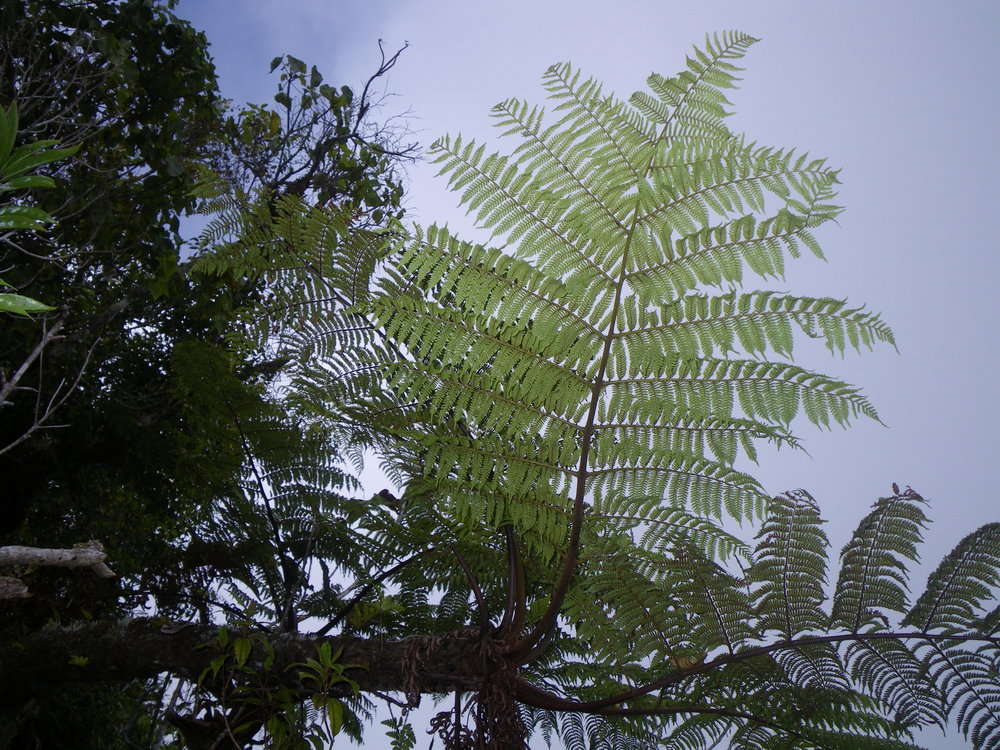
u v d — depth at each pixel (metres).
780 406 2.16
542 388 2.33
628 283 2.29
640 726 3.32
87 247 3.90
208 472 3.52
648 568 2.70
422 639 2.57
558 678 3.63
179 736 3.56
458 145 2.31
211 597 3.55
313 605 3.44
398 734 3.32
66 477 4.46
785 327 2.14
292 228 3.18
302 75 6.58
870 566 2.70
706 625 2.72
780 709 2.84
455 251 2.28
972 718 2.53
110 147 4.25
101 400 4.40
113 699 4.17
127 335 4.91
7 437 4.28
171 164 4.24
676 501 2.36
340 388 2.99
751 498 2.30
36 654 2.75
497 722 2.41
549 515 2.46
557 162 2.36
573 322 2.29
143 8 4.20
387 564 3.48
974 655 2.54
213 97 5.05
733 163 2.21
